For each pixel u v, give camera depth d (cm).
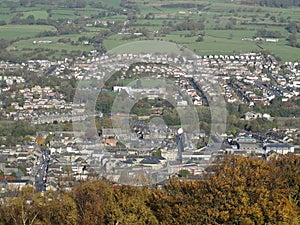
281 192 5044
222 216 4694
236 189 4766
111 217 5053
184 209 4831
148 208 5016
